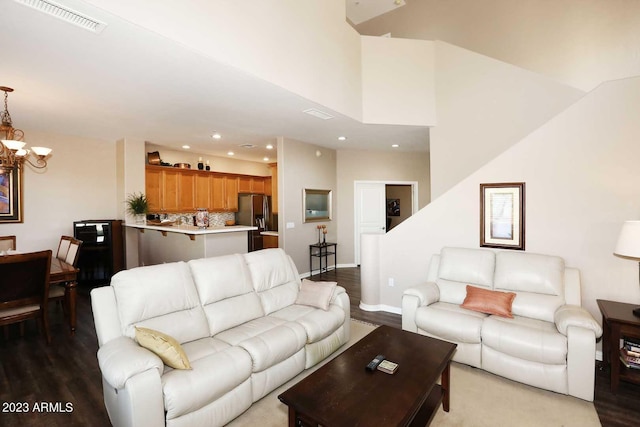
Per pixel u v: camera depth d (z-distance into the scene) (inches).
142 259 228.4
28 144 195.9
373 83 185.6
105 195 228.2
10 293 114.0
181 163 263.4
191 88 128.6
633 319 90.9
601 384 97.5
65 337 132.0
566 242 121.0
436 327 112.7
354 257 285.6
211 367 75.9
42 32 87.5
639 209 108.4
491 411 85.7
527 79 163.9
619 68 161.8
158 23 89.2
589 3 169.9
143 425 64.4
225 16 107.0
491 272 124.6
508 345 97.0
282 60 128.6
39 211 200.7
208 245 168.1
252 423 81.5
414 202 296.7
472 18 215.6
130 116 168.7
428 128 199.8
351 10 255.3
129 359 68.3
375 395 65.3
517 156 131.2
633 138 109.0
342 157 280.8
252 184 323.9
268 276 122.6
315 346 106.8
